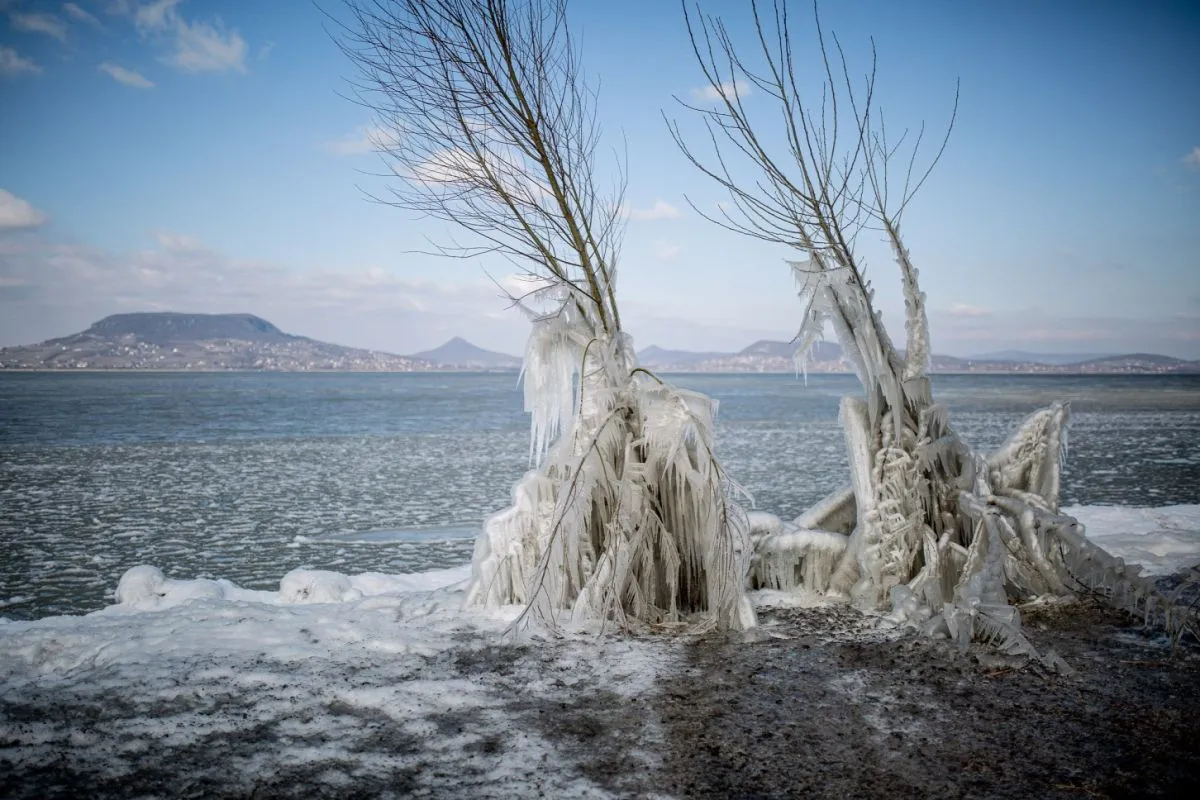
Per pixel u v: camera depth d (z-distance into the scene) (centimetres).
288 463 2316
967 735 357
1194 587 588
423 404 6456
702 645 485
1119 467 2000
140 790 307
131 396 7506
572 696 404
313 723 368
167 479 1973
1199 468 1977
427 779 316
